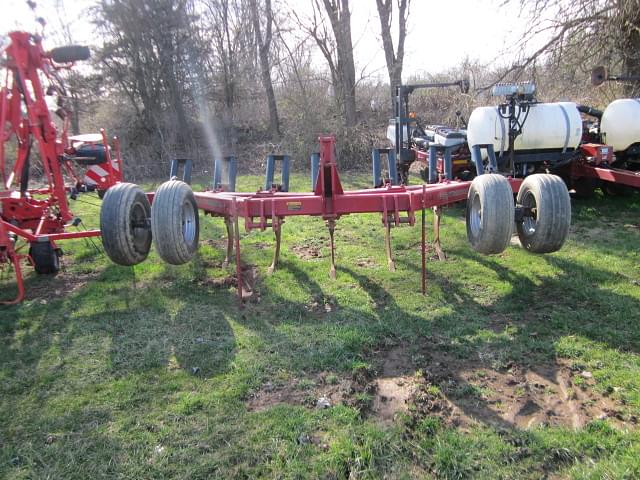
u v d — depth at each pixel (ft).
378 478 8.85
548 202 15.19
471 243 16.38
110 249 15.84
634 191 30.68
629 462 8.81
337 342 13.48
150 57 60.95
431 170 23.29
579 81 41.27
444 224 26.14
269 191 18.37
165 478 8.97
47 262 20.15
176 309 16.35
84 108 63.16
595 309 14.98
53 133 21.25
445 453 9.24
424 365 12.39
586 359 12.29
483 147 22.76
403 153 34.04
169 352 13.46
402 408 10.71
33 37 19.81
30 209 21.35
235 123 66.18
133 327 15.08
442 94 64.54
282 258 21.30
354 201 15.56
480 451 9.34
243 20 65.72
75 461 9.46
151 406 11.09
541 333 13.73
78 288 19.06
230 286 18.35
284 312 15.78
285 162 21.30
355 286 17.79
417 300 16.28
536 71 41.55
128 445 9.84
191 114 64.85
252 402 11.14
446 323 14.53
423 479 8.79
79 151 25.82
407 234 24.40
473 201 16.24
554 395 11.05
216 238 25.23
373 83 66.08
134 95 64.23
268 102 63.82
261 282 18.52
